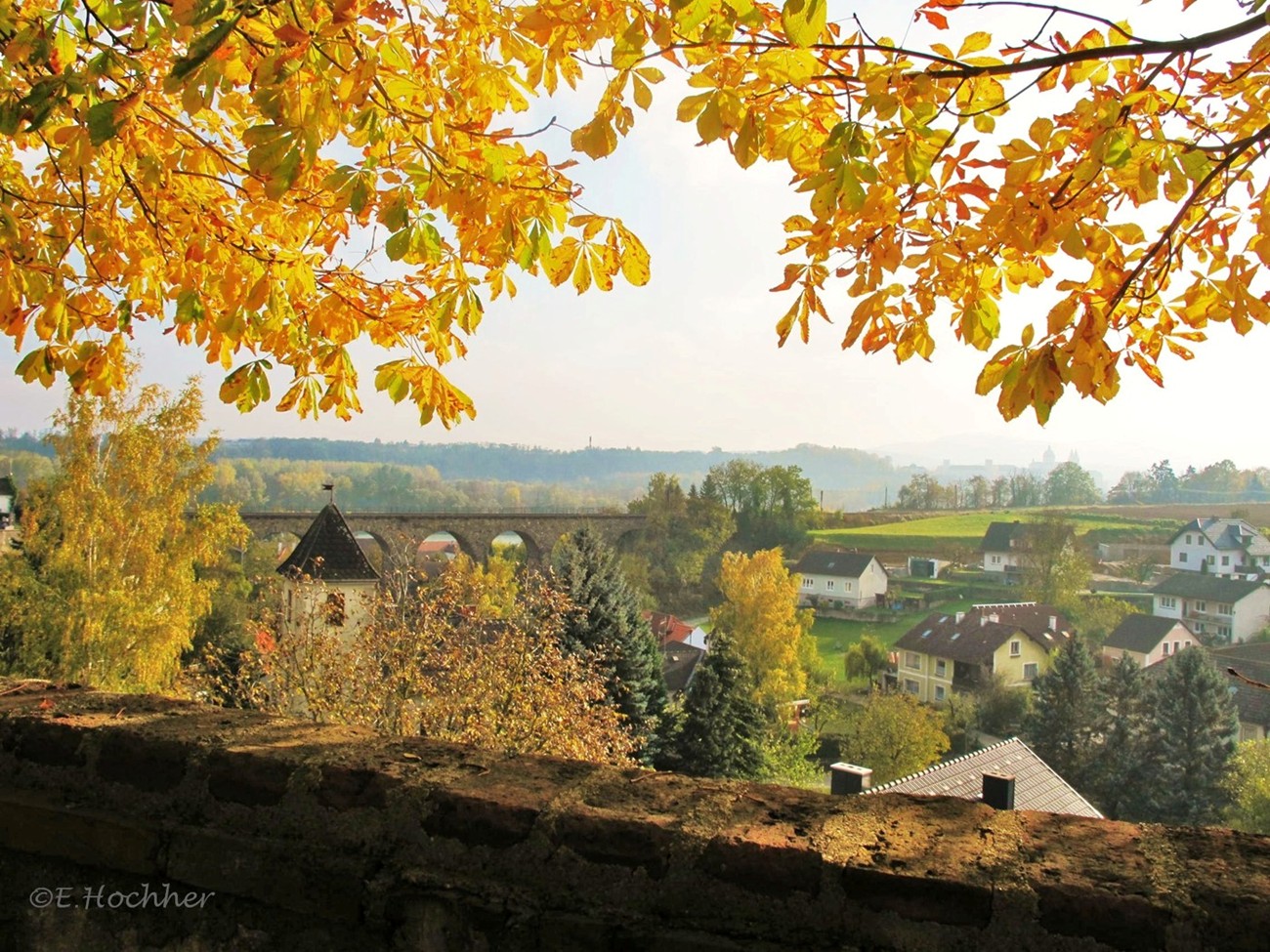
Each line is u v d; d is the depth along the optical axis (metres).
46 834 2.12
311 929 1.87
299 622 13.30
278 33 2.07
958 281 2.81
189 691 14.84
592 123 2.42
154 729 2.17
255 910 1.93
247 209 3.46
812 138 2.65
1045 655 44.56
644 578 57.50
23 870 2.13
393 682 11.88
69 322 3.42
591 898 1.71
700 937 1.61
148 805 2.08
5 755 2.24
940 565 79.38
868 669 48.97
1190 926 1.40
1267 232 2.55
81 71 2.38
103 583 19.50
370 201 2.75
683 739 23.58
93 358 3.48
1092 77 2.83
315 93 2.20
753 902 1.62
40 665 19.45
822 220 2.56
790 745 31.41
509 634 12.73
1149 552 80.69
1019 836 1.66
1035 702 34.06
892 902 1.54
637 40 2.25
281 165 2.18
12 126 2.47
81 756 2.16
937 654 45.06
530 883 1.75
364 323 3.42
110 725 2.19
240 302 3.12
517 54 2.77
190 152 3.13
